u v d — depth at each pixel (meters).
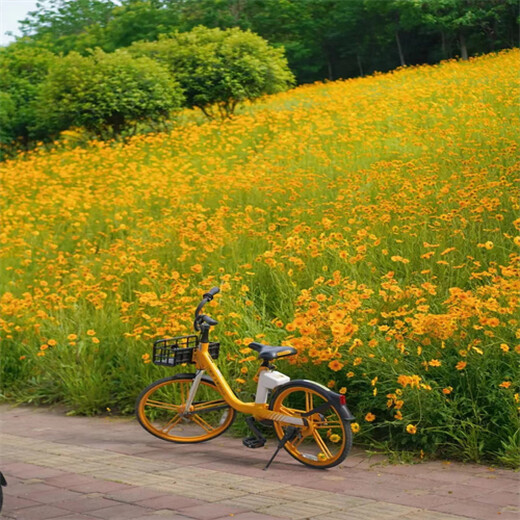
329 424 5.39
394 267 7.70
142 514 3.95
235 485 4.52
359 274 7.44
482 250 7.61
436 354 5.43
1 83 19.75
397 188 9.91
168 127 17.81
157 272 7.98
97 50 18.02
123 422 6.40
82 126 17.44
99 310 7.75
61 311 7.57
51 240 10.90
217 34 18.72
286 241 7.98
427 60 23.31
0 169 16.00
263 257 8.14
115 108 17.03
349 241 8.61
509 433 4.83
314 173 11.61
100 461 5.14
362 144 12.94
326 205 9.93
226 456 5.29
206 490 4.40
